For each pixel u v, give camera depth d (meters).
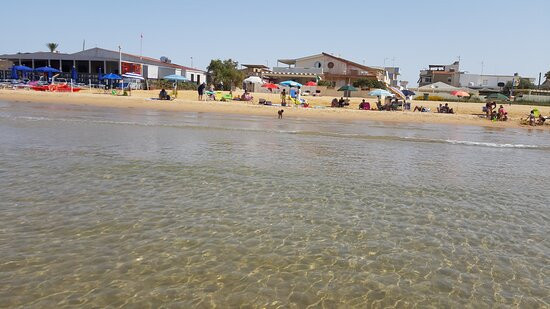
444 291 5.82
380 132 24.88
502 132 28.80
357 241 7.40
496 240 7.73
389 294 5.68
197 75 74.00
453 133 26.56
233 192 10.03
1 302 5.14
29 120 22.20
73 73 53.72
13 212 8.07
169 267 6.17
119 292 5.46
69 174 11.02
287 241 7.27
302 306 5.31
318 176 12.08
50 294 5.35
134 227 7.59
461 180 12.54
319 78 70.06
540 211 9.63
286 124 26.88
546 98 65.19
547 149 20.70
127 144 15.96
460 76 102.69
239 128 23.05
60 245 6.74
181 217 8.19
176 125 23.02
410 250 7.12
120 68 52.25
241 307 5.23
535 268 6.63
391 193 10.60
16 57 58.00
